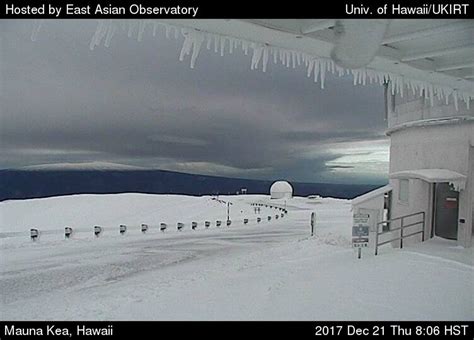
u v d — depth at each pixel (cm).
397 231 1344
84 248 1689
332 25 462
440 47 548
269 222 2855
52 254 1542
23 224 3412
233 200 5541
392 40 512
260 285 895
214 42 498
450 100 1145
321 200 5756
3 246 1725
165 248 1689
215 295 838
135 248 1692
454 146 1159
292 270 1038
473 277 880
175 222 3300
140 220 3544
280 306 738
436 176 1120
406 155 1338
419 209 1272
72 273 1212
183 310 754
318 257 1223
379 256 1114
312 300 759
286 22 481
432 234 1272
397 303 729
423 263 1004
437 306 710
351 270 971
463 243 1148
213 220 3262
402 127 1333
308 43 517
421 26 485
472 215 1154
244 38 506
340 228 2264
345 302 742
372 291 798
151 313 757
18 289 1026
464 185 1128
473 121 1103
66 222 3550
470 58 599
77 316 775
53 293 984
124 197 5381
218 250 1627
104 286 1050
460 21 468
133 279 1127
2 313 812
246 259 1368
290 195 6075
